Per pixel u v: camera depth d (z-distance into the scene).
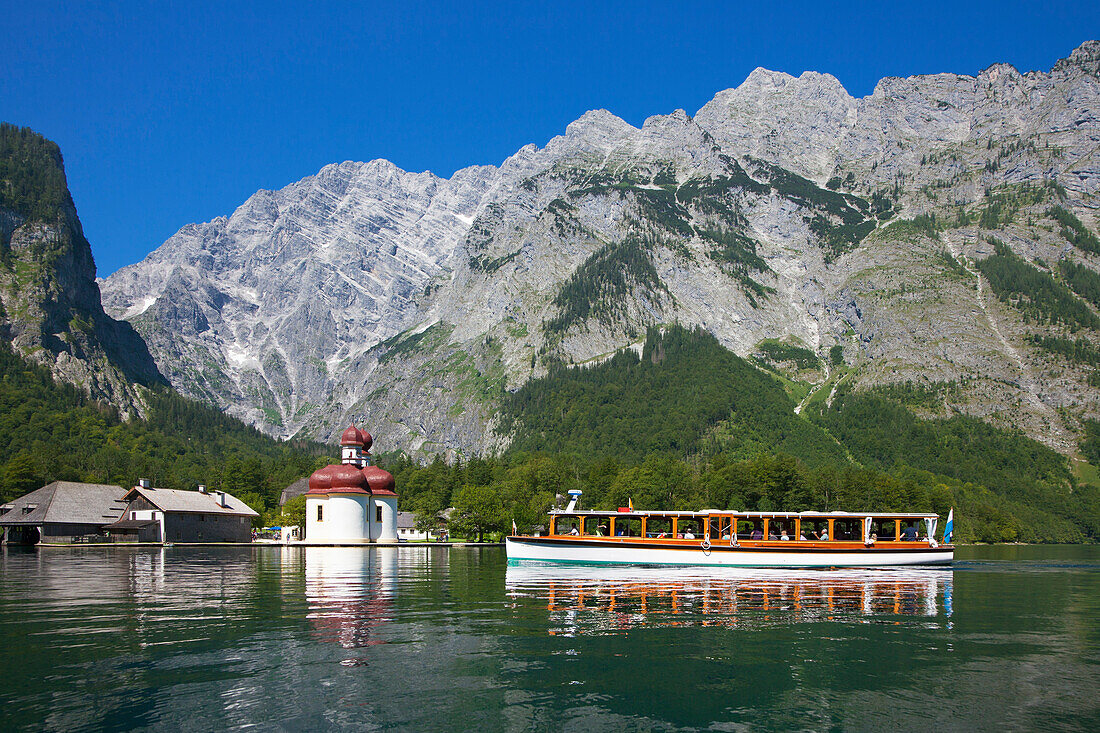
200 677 34.25
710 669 36.84
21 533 167.38
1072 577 89.31
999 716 30.62
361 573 83.75
